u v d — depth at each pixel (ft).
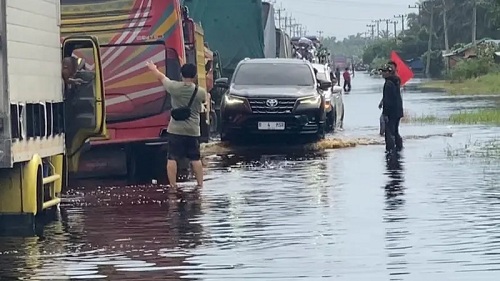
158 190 57.47
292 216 46.39
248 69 92.12
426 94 221.46
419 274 33.78
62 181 51.60
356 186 57.31
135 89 65.21
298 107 86.58
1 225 42.91
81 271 34.99
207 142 89.61
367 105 176.96
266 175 64.18
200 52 87.20
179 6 66.28
